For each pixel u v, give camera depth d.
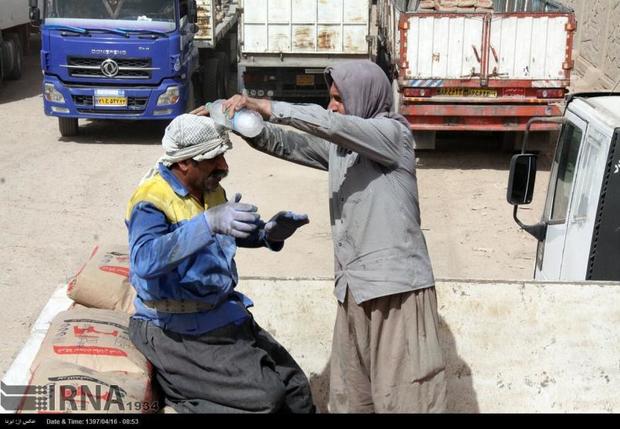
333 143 3.38
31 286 7.79
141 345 3.42
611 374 4.45
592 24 16.98
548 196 5.62
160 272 3.02
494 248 9.10
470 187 11.33
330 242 9.14
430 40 11.62
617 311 4.45
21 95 17.45
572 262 5.02
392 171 3.37
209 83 15.81
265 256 8.73
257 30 14.34
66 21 13.05
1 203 10.20
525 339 4.45
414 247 3.41
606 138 4.70
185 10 13.84
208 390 3.33
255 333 3.58
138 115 13.18
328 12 14.21
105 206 10.19
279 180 11.38
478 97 11.79
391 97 3.45
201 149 3.16
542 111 11.79
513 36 11.57
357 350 3.56
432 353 3.42
